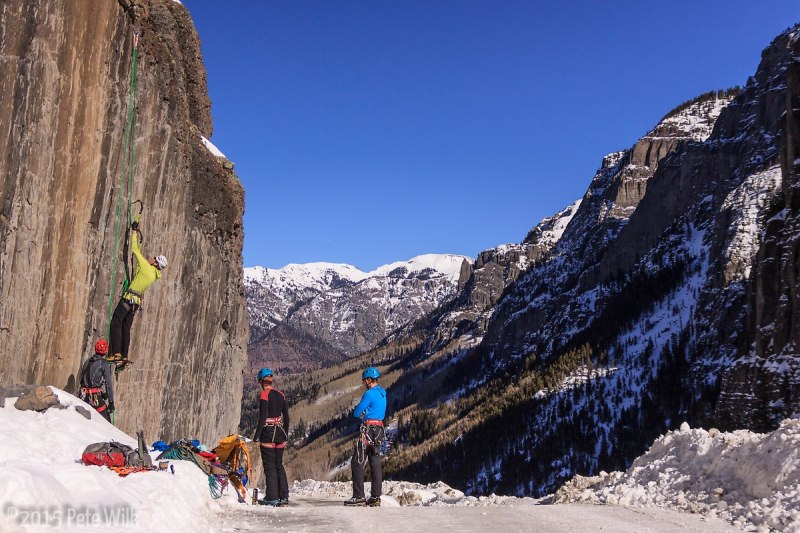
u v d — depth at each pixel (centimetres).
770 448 1170
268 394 1266
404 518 1020
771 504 1047
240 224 3462
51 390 1305
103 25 1839
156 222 2336
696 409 15675
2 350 1464
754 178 19325
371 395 1289
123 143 1962
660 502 1257
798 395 6919
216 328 3120
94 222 1825
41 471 653
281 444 1266
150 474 966
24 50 1539
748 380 7650
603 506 1248
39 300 1588
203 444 2977
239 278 3497
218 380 3184
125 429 2230
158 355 2488
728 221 18738
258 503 1265
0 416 1137
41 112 1587
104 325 1858
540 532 911
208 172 2917
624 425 17650
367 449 1275
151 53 2227
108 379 1586
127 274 2025
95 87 1811
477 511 1123
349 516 1030
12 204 1499
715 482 1234
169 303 2541
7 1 1491
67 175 1689
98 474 759
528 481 17675
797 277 7431
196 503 968
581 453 17538
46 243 1612
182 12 3108
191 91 3188
